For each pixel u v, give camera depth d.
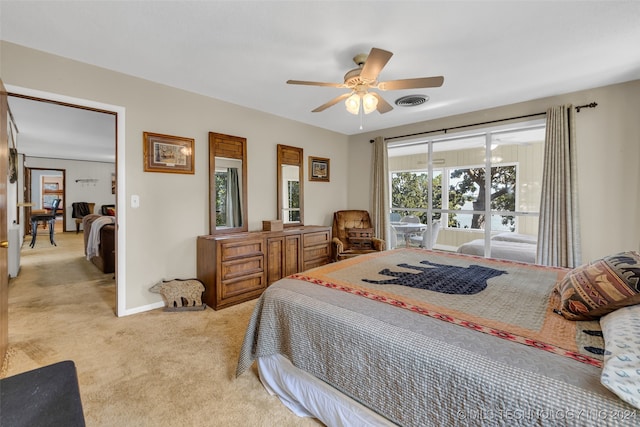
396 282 1.80
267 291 1.76
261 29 2.00
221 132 3.46
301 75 2.75
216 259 2.98
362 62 2.33
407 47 2.22
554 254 3.14
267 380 1.72
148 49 2.28
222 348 2.24
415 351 1.09
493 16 1.84
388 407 1.16
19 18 1.88
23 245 6.64
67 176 8.80
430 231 4.41
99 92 2.59
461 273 2.01
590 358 0.95
